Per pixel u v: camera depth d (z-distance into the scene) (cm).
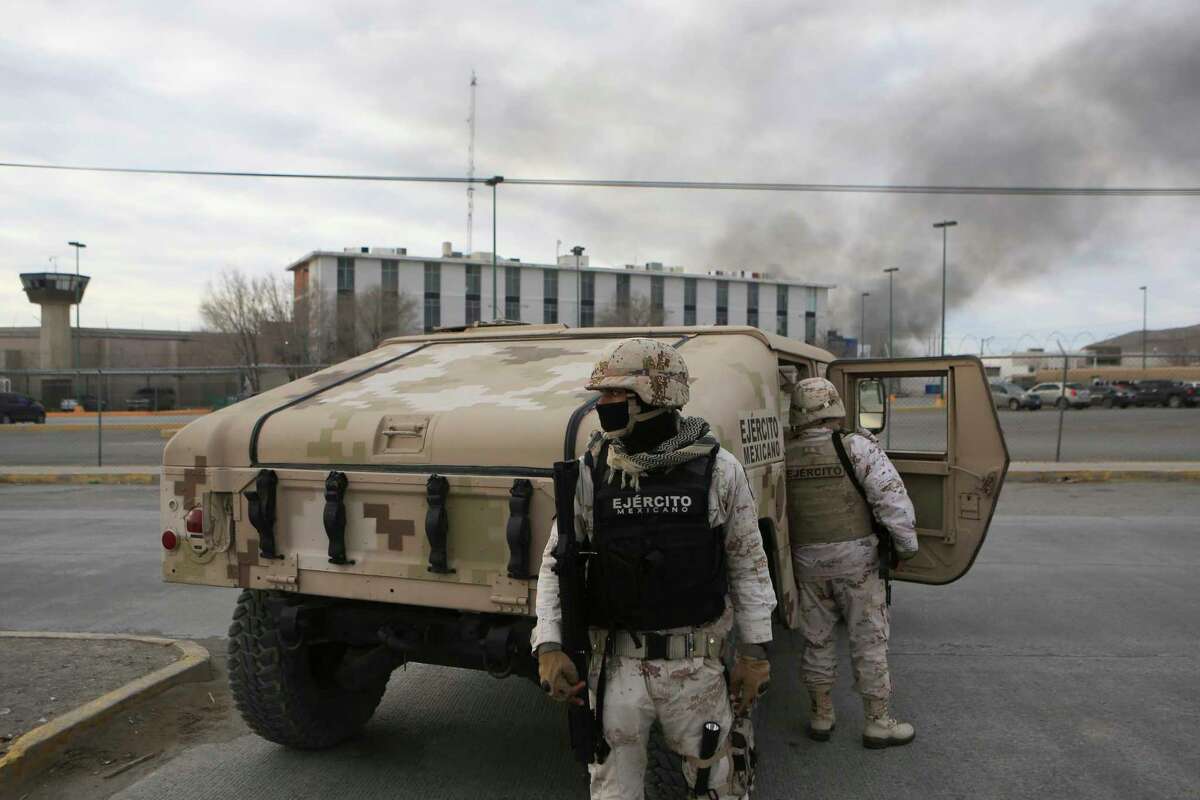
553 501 301
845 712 463
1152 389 4397
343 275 7356
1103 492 1279
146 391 4519
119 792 370
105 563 846
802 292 9112
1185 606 661
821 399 400
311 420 354
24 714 421
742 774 256
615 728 242
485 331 510
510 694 490
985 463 491
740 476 246
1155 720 443
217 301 4975
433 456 326
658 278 8369
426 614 344
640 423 237
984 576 760
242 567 358
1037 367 7331
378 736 432
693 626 239
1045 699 474
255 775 387
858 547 396
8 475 1549
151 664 496
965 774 386
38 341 7644
